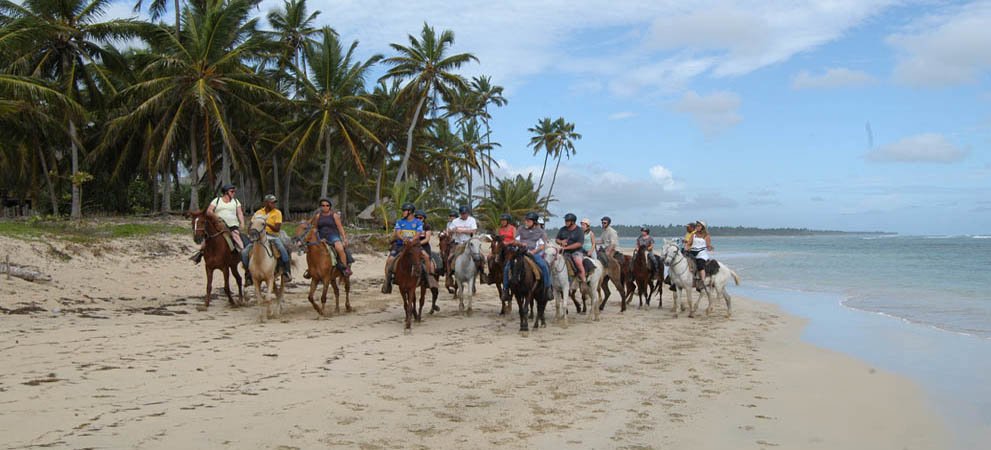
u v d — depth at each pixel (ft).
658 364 31.01
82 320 37.83
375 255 99.25
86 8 100.73
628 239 629.92
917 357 33.96
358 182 170.91
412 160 155.33
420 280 41.42
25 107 85.97
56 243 61.26
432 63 135.85
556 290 42.73
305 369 27.73
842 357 33.81
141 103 105.60
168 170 112.06
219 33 99.96
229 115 114.01
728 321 47.24
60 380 24.00
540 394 24.80
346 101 120.57
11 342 30.45
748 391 26.09
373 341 35.14
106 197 123.24
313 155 137.69
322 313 43.21
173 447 17.53
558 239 44.80
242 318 42.01
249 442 18.26
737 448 19.19
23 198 118.11
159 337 33.63
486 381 26.68
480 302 57.77
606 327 42.78
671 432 20.52
